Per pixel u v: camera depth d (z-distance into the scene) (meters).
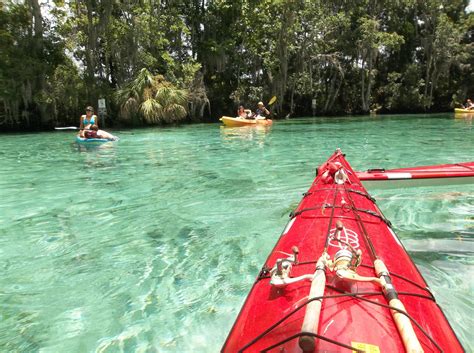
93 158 10.91
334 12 34.84
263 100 30.06
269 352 1.84
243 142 14.11
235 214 5.73
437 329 2.09
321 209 3.88
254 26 29.23
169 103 23.11
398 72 38.19
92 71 23.83
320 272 2.17
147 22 25.03
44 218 5.72
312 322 1.79
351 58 35.50
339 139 14.55
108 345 2.94
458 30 35.81
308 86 31.22
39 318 3.30
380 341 1.84
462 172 6.55
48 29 23.42
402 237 4.79
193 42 29.72
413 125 20.58
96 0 23.11
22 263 4.30
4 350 2.91
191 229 5.20
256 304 2.30
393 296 2.11
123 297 3.59
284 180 7.71
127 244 4.77
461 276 3.82
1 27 21.23
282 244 3.17
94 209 6.10
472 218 5.40
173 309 3.38
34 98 21.09
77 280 3.92
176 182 7.75
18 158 11.07
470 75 36.97
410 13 37.38
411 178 6.52
